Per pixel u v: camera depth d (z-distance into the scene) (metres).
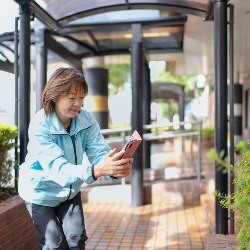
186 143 13.25
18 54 3.61
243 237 1.85
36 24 4.78
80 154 1.95
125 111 24.31
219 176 2.92
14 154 3.32
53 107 1.82
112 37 5.48
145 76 6.60
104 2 3.67
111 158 1.64
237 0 3.80
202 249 3.09
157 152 11.66
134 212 4.38
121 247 3.18
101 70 6.99
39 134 1.78
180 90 12.34
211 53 6.71
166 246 3.19
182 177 5.35
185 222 3.92
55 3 3.56
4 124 3.11
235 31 5.14
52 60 6.67
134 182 4.67
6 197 2.92
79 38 5.54
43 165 1.74
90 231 3.65
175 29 5.04
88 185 5.25
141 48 4.55
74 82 1.71
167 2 3.60
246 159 2.11
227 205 2.05
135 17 4.62
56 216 2.00
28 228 2.82
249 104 15.70
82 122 1.93
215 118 2.98
